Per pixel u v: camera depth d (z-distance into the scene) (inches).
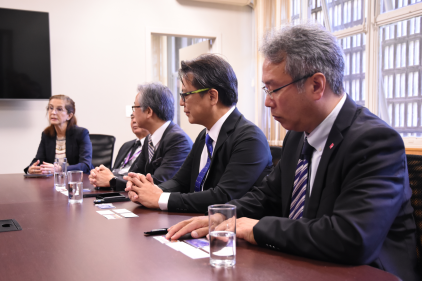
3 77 164.4
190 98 64.3
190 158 71.8
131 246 36.7
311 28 40.6
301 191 44.6
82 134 132.0
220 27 212.4
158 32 197.9
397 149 37.1
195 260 32.3
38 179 103.2
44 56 170.6
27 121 172.4
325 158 40.9
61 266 31.0
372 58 150.1
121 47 189.9
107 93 187.2
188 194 56.1
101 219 49.8
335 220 33.5
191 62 64.3
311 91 40.2
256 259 32.8
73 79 181.0
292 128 43.5
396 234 39.5
